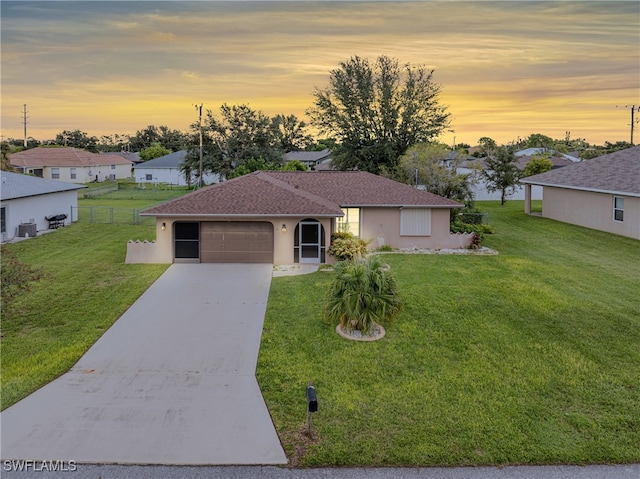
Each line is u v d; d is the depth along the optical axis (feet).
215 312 39.11
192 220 58.08
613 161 89.76
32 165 178.50
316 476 18.70
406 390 25.62
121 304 40.83
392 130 135.44
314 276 51.55
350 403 24.18
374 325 34.53
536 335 33.73
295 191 64.03
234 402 24.47
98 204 123.44
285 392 25.52
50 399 24.56
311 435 21.36
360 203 65.92
